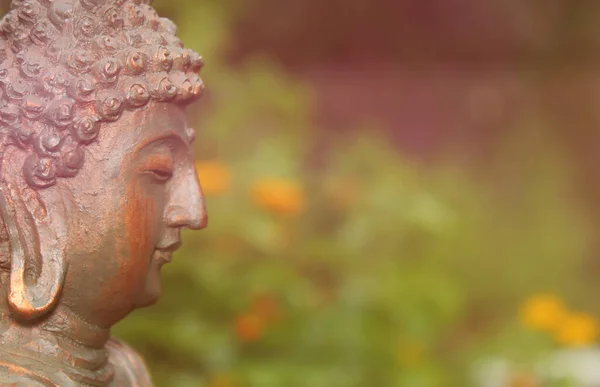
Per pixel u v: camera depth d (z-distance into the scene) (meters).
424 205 5.92
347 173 6.30
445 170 8.74
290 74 9.62
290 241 5.00
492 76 10.16
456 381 5.27
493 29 10.15
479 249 7.88
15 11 1.98
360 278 5.08
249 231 4.69
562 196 8.97
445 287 5.62
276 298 4.64
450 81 10.09
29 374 1.87
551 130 9.75
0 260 1.94
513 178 9.09
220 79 5.66
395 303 4.94
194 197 2.02
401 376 4.55
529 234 8.45
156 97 1.94
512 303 7.94
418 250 6.23
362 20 9.77
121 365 2.26
